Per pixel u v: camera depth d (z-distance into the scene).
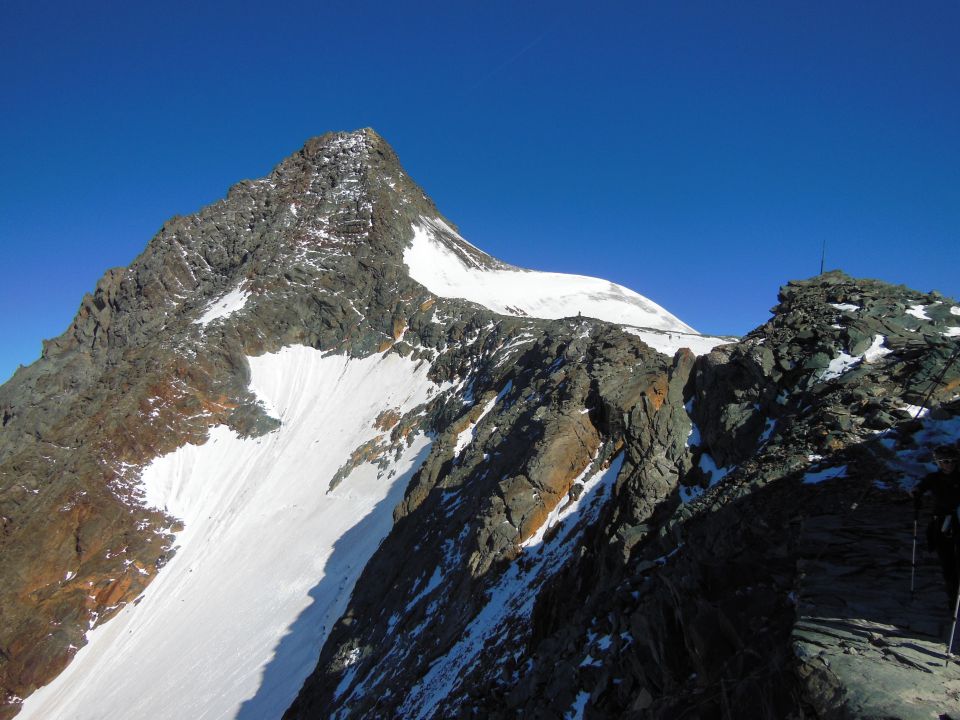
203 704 35.31
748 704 7.32
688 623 9.05
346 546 44.31
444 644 22.69
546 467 25.39
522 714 13.04
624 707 10.18
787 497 10.24
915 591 6.87
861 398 12.24
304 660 34.78
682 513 13.36
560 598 17.77
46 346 104.31
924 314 15.54
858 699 5.65
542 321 56.00
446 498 34.88
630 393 25.19
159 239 105.81
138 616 49.72
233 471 62.66
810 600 7.22
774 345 17.22
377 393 64.25
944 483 6.20
